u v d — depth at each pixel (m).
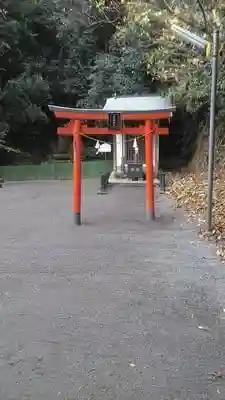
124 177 18.09
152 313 5.06
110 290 5.84
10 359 4.02
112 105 17.62
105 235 9.01
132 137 17.83
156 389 3.51
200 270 6.63
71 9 25.28
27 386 3.57
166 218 10.59
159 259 7.24
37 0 23.84
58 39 25.17
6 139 24.62
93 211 11.79
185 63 13.09
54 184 19.22
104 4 15.93
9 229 9.74
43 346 4.27
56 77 25.45
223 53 10.87
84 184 18.56
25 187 18.09
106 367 3.86
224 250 7.56
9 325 4.76
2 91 22.64
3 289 5.92
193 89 13.32
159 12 11.45
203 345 4.27
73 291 5.82
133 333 4.54
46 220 10.71
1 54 21.88
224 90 12.44
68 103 26.23
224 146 14.87
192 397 3.39
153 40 13.22
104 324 4.77
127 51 20.78
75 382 3.63
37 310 5.18
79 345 4.29
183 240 8.43
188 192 13.28
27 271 6.71
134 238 8.70
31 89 23.14
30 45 24.31
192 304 5.32
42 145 26.30
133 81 20.86
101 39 25.45
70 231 9.43
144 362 3.94
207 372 3.76
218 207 10.51
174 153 22.88
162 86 19.19
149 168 10.41
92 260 7.25
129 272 6.60
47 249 7.98
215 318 4.91
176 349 4.19
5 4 21.52
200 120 18.19
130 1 11.89
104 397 3.41
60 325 4.75
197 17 10.98
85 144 24.45
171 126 22.23
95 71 22.92
